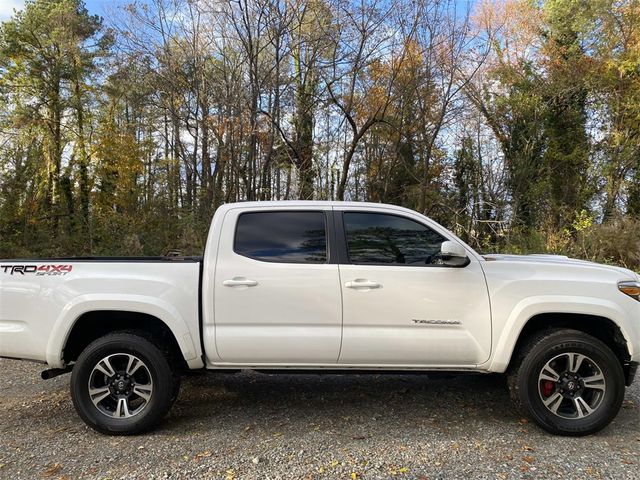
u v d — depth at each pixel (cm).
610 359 398
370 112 1802
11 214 2111
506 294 412
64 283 415
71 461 362
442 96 1822
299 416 447
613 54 2312
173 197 2348
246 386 533
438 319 411
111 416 409
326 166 2050
